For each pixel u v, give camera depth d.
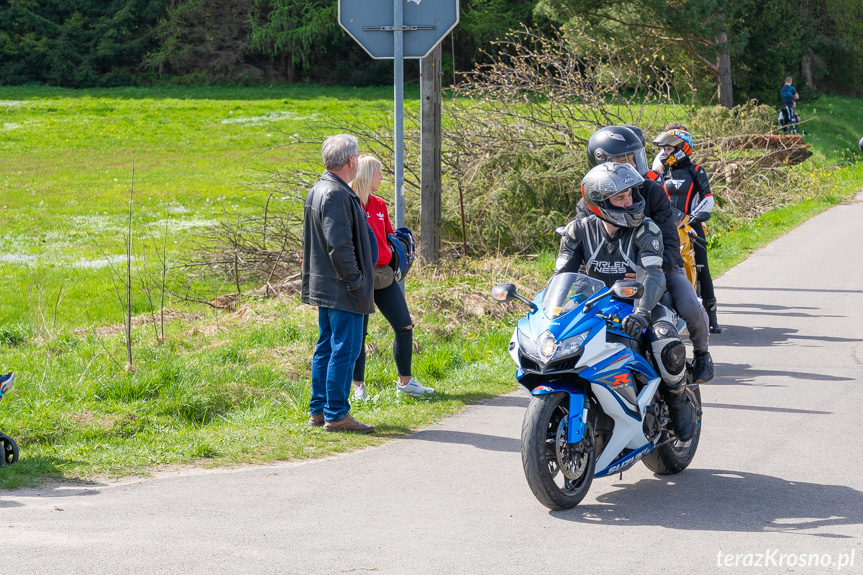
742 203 33.50
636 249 9.06
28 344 17.11
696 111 39.09
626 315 8.72
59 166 57.31
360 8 13.97
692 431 9.50
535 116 29.17
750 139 36.59
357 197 11.20
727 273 23.88
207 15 117.06
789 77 59.03
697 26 51.19
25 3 117.75
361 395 12.95
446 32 13.95
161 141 68.38
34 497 8.94
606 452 8.69
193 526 8.14
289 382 14.11
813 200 38.75
